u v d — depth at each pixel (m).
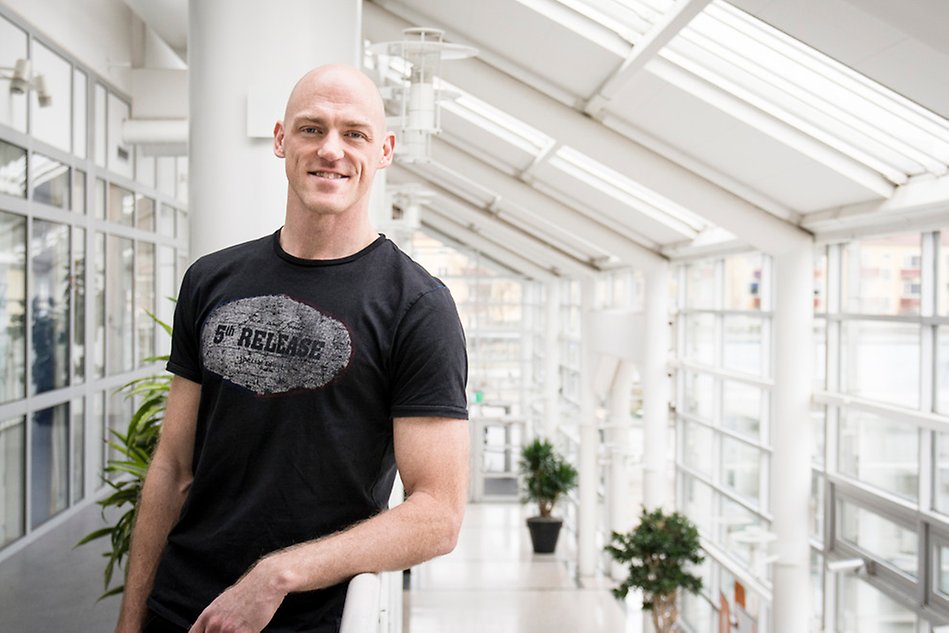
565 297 24.98
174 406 1.74
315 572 1.38
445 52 5.59
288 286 1.62
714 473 13.76
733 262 12.93
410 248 12.95
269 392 1.57
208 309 1.67
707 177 9.43
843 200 8.49
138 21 12.48
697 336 14.66
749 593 11.96
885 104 6.68
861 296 9.51
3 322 8.40
